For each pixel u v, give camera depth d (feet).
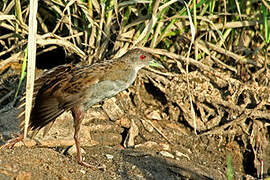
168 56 35.63
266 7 35.22
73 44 34.68
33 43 24.38
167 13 37.24
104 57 35.53
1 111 32.91
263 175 34.58
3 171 23.50
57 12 35.37
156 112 35.17
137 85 35.22
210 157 34.04
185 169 30.55
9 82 35.45
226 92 35.83
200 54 37.19
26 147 28.55
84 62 34.71
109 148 31.40
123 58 29.68
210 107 35.53
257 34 38.65
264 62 37.60
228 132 34.86
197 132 35.27
